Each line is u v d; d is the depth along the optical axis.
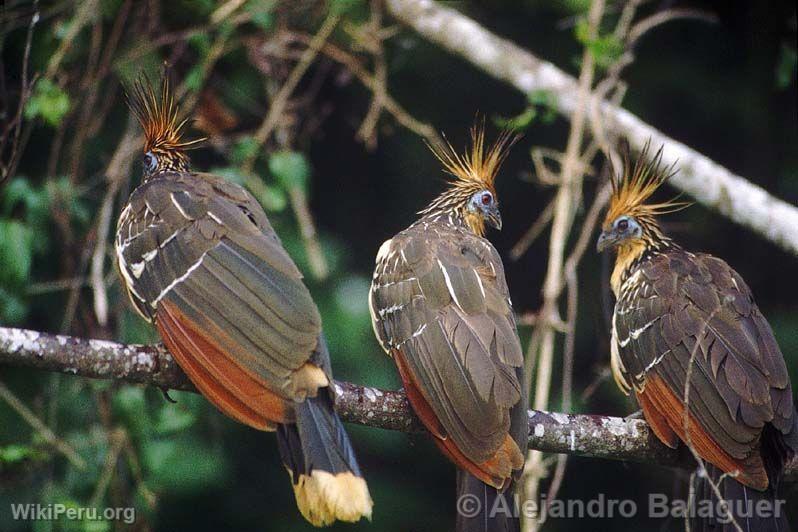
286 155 15.34
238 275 9.79
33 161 15.90
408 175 20.78
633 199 12.67
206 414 16.88
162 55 15.79
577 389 19.17
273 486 19.16
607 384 19.06
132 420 13.84
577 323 19.03
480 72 20.11
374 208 20.89
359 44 16.06
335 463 9.03
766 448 10.46
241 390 9.33
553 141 20.61
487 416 9.79
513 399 9.93
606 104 15.04
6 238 13.83
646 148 12.92
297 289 9.78
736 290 11.30
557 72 15.45
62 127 14.49
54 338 9.59
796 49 17.67
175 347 9.66
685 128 19.95
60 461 15.41
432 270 10.78
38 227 14.45
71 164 14.71
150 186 10.91
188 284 9.86
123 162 14.59
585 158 14.43
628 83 19.09
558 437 10.58
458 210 12.47
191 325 9.66
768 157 19.38
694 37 19.23
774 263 19.98
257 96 17.44
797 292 19.97
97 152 16.34
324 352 9.59
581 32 14.81
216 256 9.95
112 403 13.91
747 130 19.55
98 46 14.73
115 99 16.28
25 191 14.17
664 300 11.20
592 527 19.80
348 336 18.02
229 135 16.98
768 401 10.31
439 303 10.52
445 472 19.73
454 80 20.17
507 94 20.31
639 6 18.78
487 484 9.70
